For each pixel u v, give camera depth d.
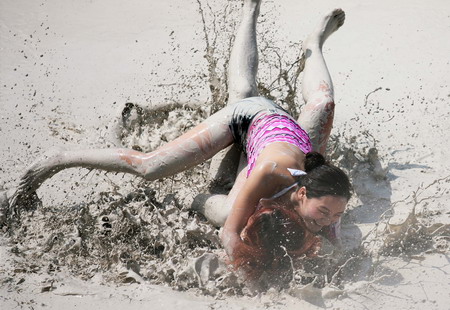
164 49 10.96
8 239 6.19
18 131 8.37
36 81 9.98
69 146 7.95
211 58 7.92
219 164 6.64
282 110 6.32
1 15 12.48
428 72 9.70
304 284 5.48
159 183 7.04
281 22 11.55
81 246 5.98
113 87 9.72
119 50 11.05
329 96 6.52
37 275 5.58
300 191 5.22
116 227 6.14
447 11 11.88
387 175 7.21
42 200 6.89
